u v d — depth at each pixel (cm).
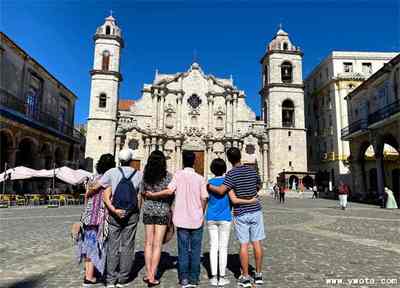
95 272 618
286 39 5634
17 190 3052
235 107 5444
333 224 1374
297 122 5294
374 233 1120
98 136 4953
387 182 4016
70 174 2516
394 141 3027
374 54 5059
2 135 2762
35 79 3312
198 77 5584
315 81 5881
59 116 3938
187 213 568
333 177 4912
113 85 5131
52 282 554
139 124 5297
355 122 3575
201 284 566
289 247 866
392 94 2923
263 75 5906
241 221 580
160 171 582
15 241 909
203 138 5347
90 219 565
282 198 3180
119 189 566
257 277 558
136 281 578
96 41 5244
